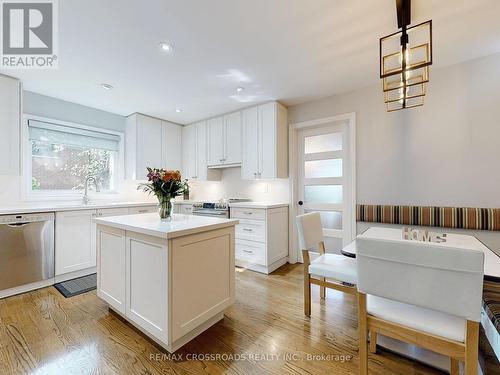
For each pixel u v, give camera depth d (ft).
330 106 10.37
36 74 8.30
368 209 9.12
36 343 5.41
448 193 7.82
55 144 10.62
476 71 7.42
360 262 3.77
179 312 5.04
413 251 3.27
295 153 11.62
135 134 12.54
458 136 7.67
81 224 9.53
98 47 6.73
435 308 3.21
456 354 3.29
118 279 6.15
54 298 7.66
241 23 5.78
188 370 4.66
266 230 10.02
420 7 5.24
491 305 3.65
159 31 6.05
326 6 5.24
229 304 6.33
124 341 5.49
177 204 13.89
